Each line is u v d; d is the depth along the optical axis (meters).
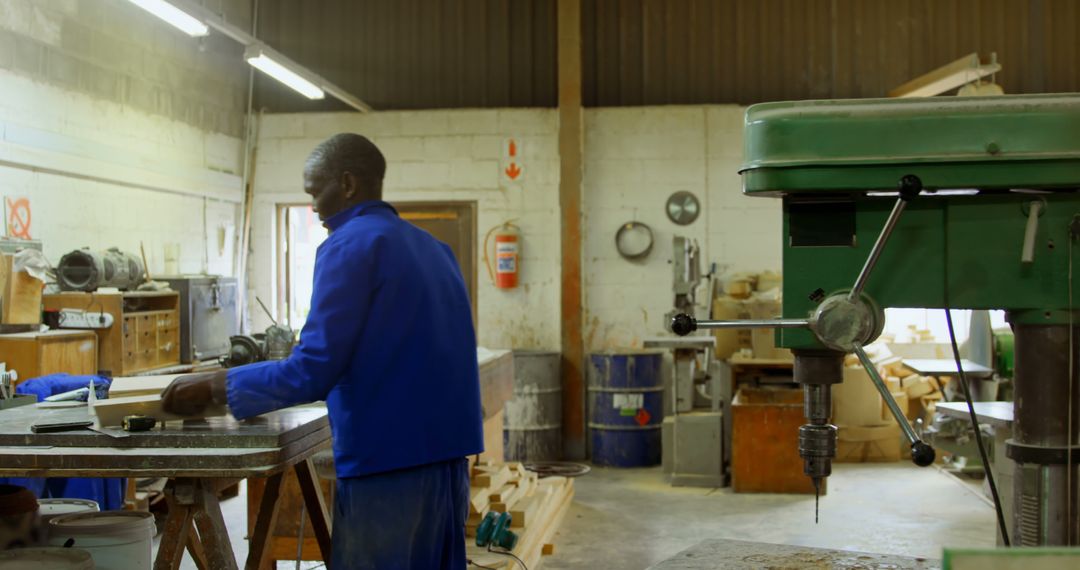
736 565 1.87
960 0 7.41
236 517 5.37
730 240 7.58
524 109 7.62
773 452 6.14
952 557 1.10
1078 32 7.33
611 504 5.93
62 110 5.40
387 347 2.09
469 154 7.68
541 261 7.67
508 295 7.70
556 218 7.64
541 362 7.31
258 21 7.80
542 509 4.89
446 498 2.18
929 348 7.45
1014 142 1.60
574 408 7.50
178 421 2.34
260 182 7.79
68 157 5.44
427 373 2.12
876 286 1.70
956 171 1.62
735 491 6.18
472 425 2.22
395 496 2.08
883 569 1.84
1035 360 1.71
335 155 2.27
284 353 4.22
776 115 1.66
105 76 5.82
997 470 4.12
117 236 5.99
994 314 6.55
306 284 10.34
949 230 1.68
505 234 7.56
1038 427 1.71
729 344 6.53
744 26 7.57
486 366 4.92
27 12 5.11
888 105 1.63
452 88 7.74
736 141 7.55
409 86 7.75
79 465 2.12
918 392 7.07
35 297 4.78
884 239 1.58
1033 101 1.61
